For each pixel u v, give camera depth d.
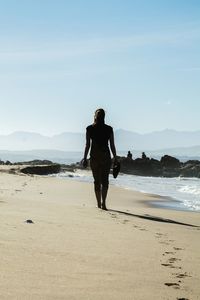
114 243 5.94
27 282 3.65
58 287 3.58
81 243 5.66
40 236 5.85
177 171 61.16
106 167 11.33
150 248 5.82
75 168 58.62
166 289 3.84
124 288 3.75
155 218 10.25
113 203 15.45
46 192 17.17
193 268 4.80
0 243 5.13
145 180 42.59
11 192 14.98
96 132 11.37
